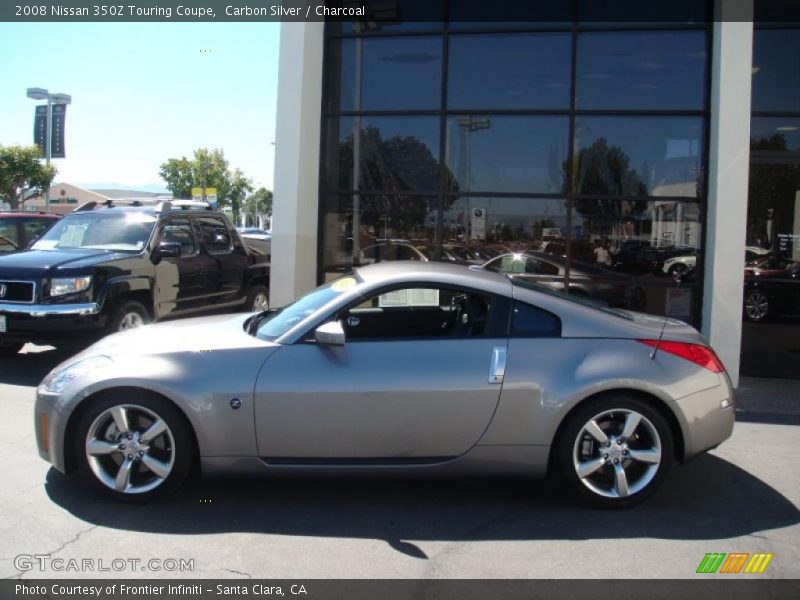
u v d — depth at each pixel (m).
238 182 45.34
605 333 4.18
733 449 5.40
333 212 8.82
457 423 4.04
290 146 8.09
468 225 8.55
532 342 4.14
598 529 3.90
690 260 8.03
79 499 4.18
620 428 4.13
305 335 4.15
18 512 4.00
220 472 4.08
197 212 9.62
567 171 8.28
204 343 4.23
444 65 8.48
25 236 11.90
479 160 8.48
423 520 4.00
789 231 7.82
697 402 4.11
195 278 9.08
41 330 7.15
